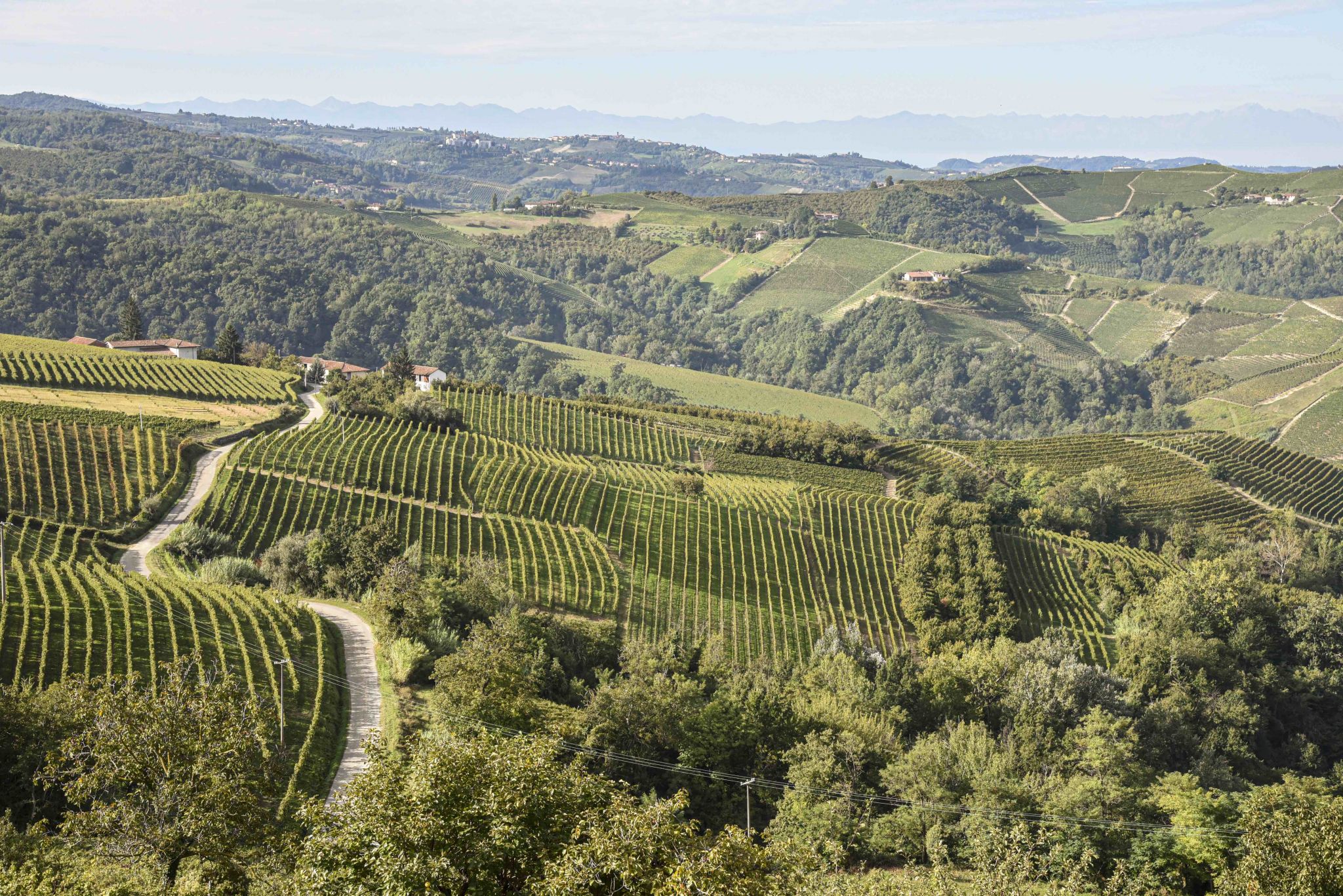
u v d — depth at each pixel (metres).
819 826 59.78
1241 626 108.38
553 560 107.44
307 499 108.06
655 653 84.31
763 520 130.25
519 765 31.83
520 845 30.39
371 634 76.81
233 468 110.12
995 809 60.06
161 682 60.34
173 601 73.00
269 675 64.62
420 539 105.81
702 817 63.53
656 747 69.19
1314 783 65.94
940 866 53.06
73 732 46.47
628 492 132.75
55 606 67.31
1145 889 52.94
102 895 34.69
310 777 53.53
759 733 69.88
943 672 86.00
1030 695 84.00
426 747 33.16
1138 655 97.31
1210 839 56.16
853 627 101.81
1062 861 54.09
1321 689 102.62
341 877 29.78
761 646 101.88
